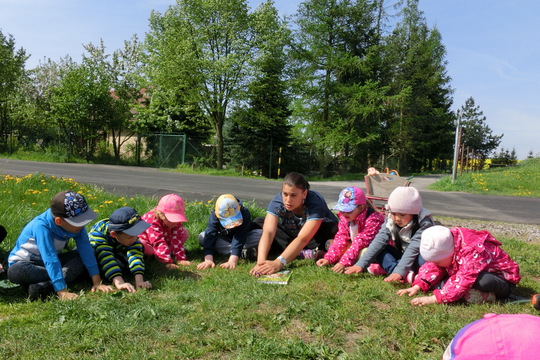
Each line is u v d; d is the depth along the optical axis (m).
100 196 7.79
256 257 4.87
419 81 40.25
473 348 1.04
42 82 36.25
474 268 3.37
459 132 17.88
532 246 6.05
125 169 21.73
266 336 2.84
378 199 6.27
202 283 3.96
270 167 26.28
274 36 24.66
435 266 3.65
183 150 26.12
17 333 2.78
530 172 23.36
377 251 4.17
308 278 4.10
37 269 3.48
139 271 3.88
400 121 36.41
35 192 7.40
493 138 62.09
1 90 32.03
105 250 3.92
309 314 3.18
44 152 30.14
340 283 3.92
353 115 30.28
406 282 3.98
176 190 11.62
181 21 25.11
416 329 2.92
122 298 3.45
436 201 12.59
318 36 30.14
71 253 3.81
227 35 25.14
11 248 4.51
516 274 3.49
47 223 3.54
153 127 29.94
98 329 2.88
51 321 3.01
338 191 14.29
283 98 26.78
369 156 33.69
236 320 3.08
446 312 3.26
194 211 6.54
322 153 31.27
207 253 4.77
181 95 26.36
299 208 4.67
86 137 29.45
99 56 31.77
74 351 2.59
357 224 4.48
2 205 6.11
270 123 25.56
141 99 33.97
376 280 4.03
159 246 4.50
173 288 3.81
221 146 26.62
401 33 40.00
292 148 28.28
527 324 1.04
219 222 4.75
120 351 2.58
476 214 10.07
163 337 2.80
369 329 2.99
